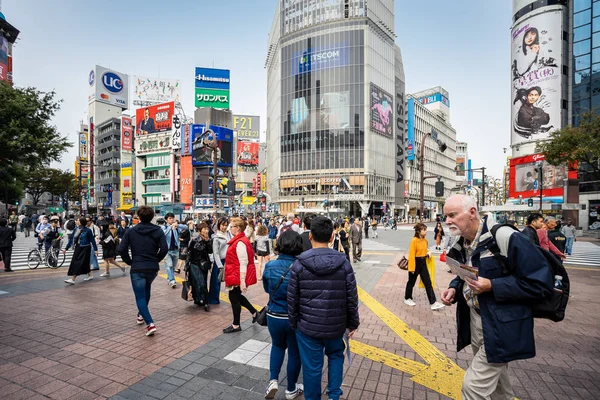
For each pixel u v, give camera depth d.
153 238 4.79
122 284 8.09
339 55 57.72
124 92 95.81
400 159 67.38
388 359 3.95
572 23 39.66
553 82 39.78
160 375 3.49
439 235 13.48
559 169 32.91
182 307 6.12
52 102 17.53
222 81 81.00
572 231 15.03
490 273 2.04
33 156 16.97
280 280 2.98
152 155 73.69
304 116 59.78
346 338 2.79
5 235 9.95
